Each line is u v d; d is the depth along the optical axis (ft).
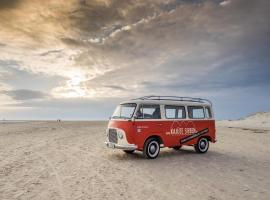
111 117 44.73
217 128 127.03
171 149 54.19
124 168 35.99
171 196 24.86
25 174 32.07
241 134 92.43
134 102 42.27
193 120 47.88
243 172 34.83
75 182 28.99
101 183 28.73
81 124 156.46
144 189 26.84
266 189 27.58
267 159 44.45
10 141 62.13
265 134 92.99
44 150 50.01
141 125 41.45
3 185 27.53
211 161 41.93
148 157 42.39
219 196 25.13
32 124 143.43
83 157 43.62
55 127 117.08
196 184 28.89
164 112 44.29
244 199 24.48
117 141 41.32
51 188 26.78
